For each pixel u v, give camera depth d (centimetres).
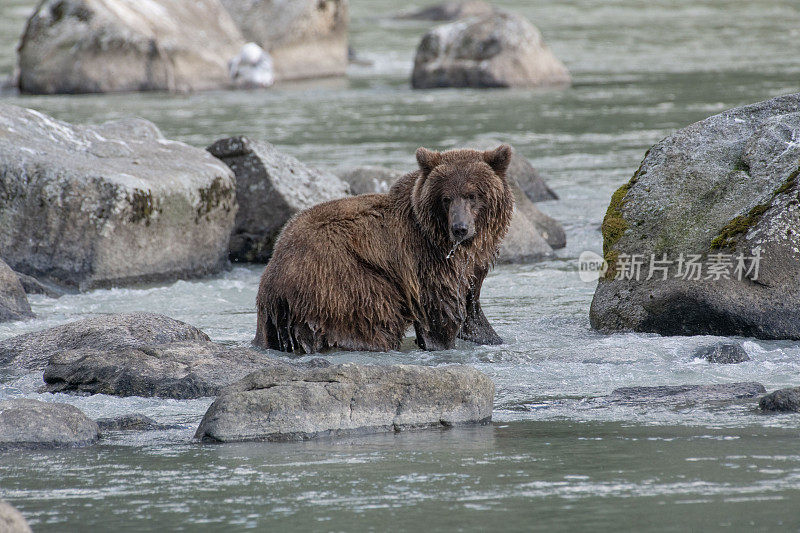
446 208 3050
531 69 11206
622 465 1941
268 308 3206
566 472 1906
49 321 3609
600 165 6956
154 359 2781
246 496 1806
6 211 4284
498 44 11262
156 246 4419
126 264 4325
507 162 3147
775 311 3133
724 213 3359
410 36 17375
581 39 16038
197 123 8769
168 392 2659
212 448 2148
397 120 9006
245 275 4694
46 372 2791
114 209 4234
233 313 3847
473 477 1891
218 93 10981
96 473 1969
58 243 4253
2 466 2025
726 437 2117
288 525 1658
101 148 4688
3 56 13750
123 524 1675
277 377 2352
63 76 10669
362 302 3145
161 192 4391
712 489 1778
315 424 2248
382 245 3177
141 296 4112
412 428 2306
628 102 9744
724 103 9356
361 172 5578
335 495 1802
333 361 3014
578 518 1658
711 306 3194
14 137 4462
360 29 18550
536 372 2873
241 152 5006
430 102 10162
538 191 6009
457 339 3319
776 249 3159
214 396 2652
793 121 3434
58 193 4234
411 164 6794
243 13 12638
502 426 2302
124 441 2228
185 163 4691
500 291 4153
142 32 10962
